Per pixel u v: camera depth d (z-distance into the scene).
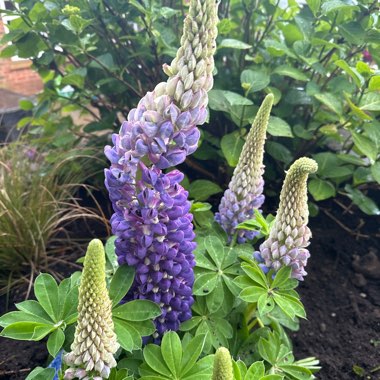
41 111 0.68
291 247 0.36
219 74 0.67
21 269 0.57
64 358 0.28
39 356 0.44
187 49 0.27
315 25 0.60
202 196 0.58
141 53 0.61
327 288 0.59
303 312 0.35
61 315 0.32
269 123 0.54
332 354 0.50
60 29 0.59
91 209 0.69
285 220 0.35
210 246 0.41
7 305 0.52
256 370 0.32
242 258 0.38
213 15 0.26
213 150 0.67
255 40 0.69
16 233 0.57
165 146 0.28
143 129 0.28
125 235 0.31
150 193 0.29
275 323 0.44
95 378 0.28
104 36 0.65
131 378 0.31
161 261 0.33
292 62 0.66
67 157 0.66
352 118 0.60
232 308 0.41
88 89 0.71
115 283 0.33
